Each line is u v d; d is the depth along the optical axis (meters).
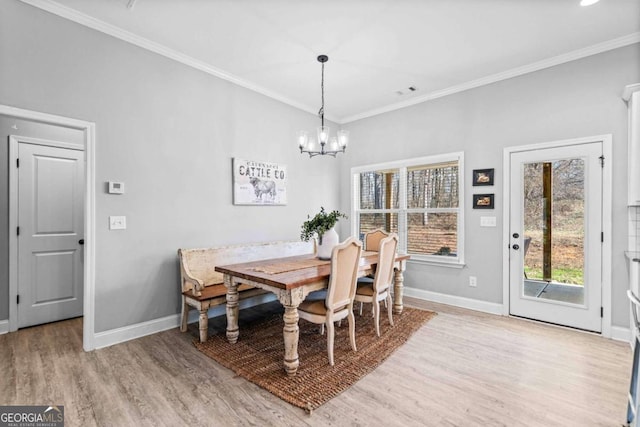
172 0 2.36
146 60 2.96
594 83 2.98
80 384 2.12
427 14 2.50
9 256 3.05
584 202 3.05
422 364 2.42
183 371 2.30
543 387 2.10
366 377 2.23
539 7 2.39
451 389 2.08
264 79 3.73
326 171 5.00
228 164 3.65
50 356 2.53
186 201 3.27
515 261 3.47
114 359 2.48
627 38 2.78
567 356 2.54
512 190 3.48
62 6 2.43
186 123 3.26
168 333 3.03
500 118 3.56
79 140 3.50
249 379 2.18
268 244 3.90
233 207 3.71
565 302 3.17
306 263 3.01
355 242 2.48
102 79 2.68
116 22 2.64
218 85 3.54
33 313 3.19
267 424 1.74
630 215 2.80
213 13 2.51
